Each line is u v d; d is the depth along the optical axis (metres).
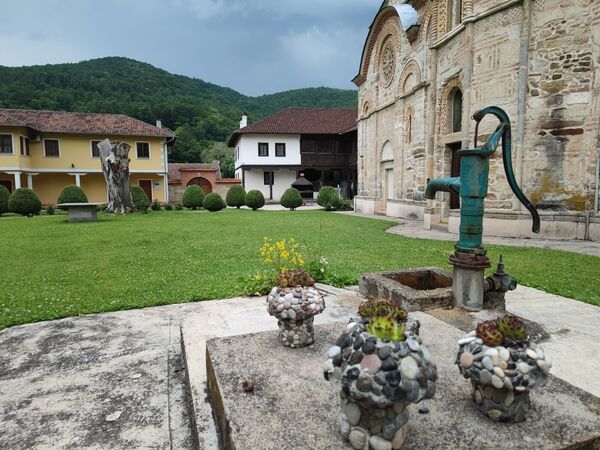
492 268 6.35
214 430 2.13
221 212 21.75
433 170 12.96
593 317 4.04
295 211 22.98
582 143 9.16
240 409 1.89
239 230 12.59
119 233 11.88
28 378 3.04
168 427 2.42
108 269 6.90
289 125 36.28
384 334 1.52
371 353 1.48
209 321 3.83
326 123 37.06
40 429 2.41
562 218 9.48
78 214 15.64
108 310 4.62
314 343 2.71
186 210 23.91
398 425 1.51
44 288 5.60
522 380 1.68
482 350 1.77
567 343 3.36
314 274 5.61
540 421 1.77
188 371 2.78
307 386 2.11
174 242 10.09
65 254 8.42
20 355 3.44
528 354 1.72
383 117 18.77
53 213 21.05
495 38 10.00
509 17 9.70
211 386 2.41
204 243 9.86
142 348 3.58
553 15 9.17
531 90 9.55
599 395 2.55
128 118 31.41
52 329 4.04
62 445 2.26
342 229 12.79
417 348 1.52
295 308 2.55
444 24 12.27
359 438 1.55
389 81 17.81
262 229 12.86
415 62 15.04
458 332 2.90
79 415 2.55
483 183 3.55
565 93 9.22
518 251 8.02
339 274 5.80
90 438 2.32
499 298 3.81
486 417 1.80
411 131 15.78
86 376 3.07
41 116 28.64
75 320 4.30
